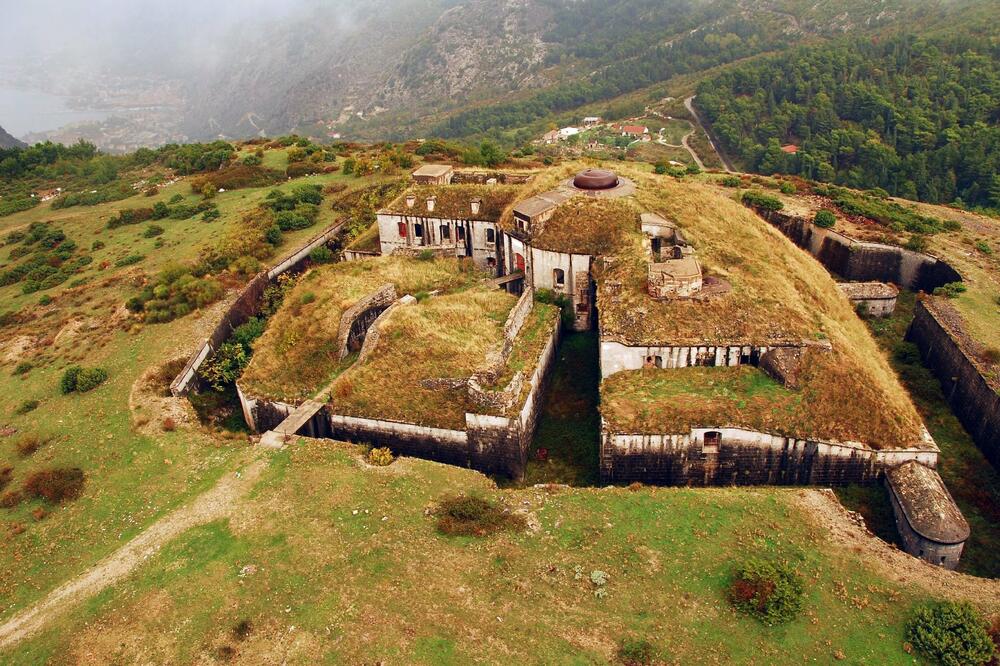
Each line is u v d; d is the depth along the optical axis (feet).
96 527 110.42
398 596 90.43
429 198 209.15
